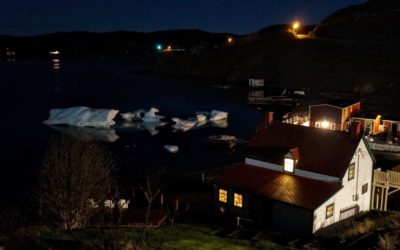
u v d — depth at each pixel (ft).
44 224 96.84
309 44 589.73
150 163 203.10
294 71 540.11
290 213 102.32
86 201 98.68
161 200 128.98
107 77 612.29
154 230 90.94
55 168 104.47
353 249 84.64
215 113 312.29
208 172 173.47
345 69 503.61
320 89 483.10
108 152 221.87
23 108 349.41
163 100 412.16
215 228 100.12
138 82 560.61
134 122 303.07
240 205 112.57
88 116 287.28
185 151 226.79
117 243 69.77
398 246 79.71
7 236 72.38
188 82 568.00
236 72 593.83
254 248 83.87
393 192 119.55
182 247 78.23
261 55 600.39
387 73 462.60
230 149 229.66
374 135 210.18
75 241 71.67
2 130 269.85
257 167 120.98
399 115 307.78
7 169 188.75
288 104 385.91
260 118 321.32
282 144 121.39
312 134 119.14
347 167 107.96
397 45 538.47
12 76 597.52
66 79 572.92
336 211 107.76
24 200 141.38
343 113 217.56
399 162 175.42
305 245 90.07
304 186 107.86
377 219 109.09
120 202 117.50
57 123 288.10
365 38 597.93
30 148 225.97
